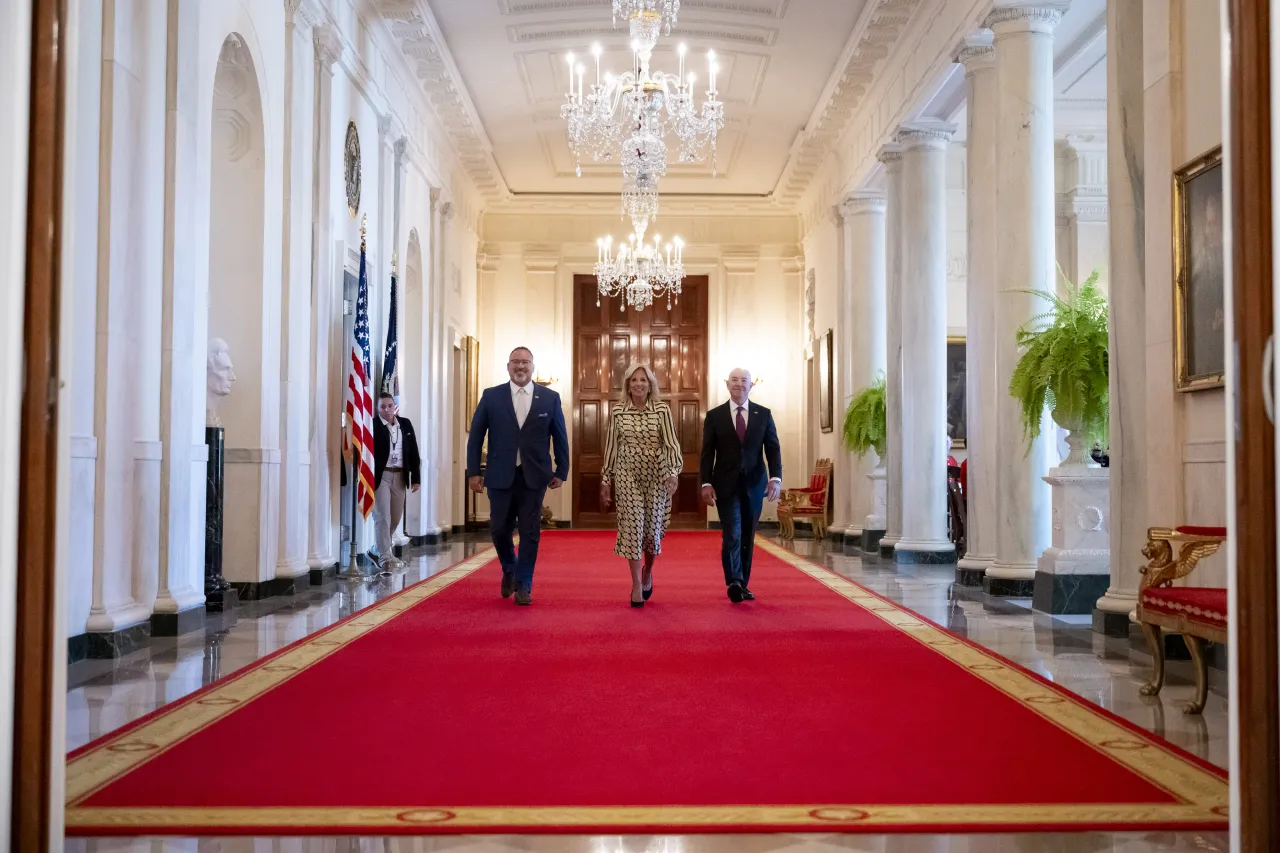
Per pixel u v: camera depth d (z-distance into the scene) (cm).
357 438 1051
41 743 242
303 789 348
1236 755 228
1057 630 737
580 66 1220
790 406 2131
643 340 2170
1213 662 589
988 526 1013
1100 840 308
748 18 1362
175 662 593
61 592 249
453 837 308
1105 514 839
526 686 517
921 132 1305
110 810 327
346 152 1130
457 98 1545
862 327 1616
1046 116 957
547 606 834
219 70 870
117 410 636
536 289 2141
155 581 688
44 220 244
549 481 859
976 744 409
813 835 310
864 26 1309
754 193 2133
